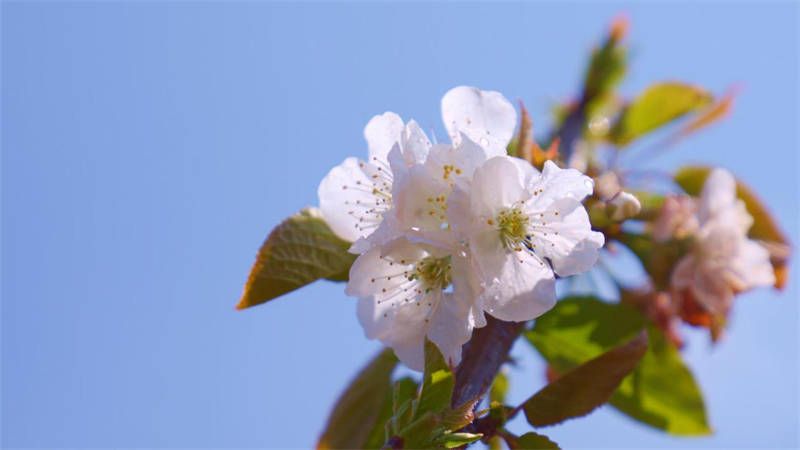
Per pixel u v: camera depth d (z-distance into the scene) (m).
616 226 0.53
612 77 0.58
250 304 0.48
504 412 0.45
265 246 0.48
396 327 0.46
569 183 0.45
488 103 0.46
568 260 0.45
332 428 0.53
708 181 0.54
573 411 0.46
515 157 0.46
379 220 0.47
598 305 0.53
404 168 0.44
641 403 0.54
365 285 0.46
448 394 0.43
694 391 0.53
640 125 0.58
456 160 0.45
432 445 0.43
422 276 0.46
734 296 0.53
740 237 0.53
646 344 0.46
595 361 0.46
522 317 0.45
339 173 0.48
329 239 0.48
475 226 0.44
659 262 0.53
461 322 0.44
